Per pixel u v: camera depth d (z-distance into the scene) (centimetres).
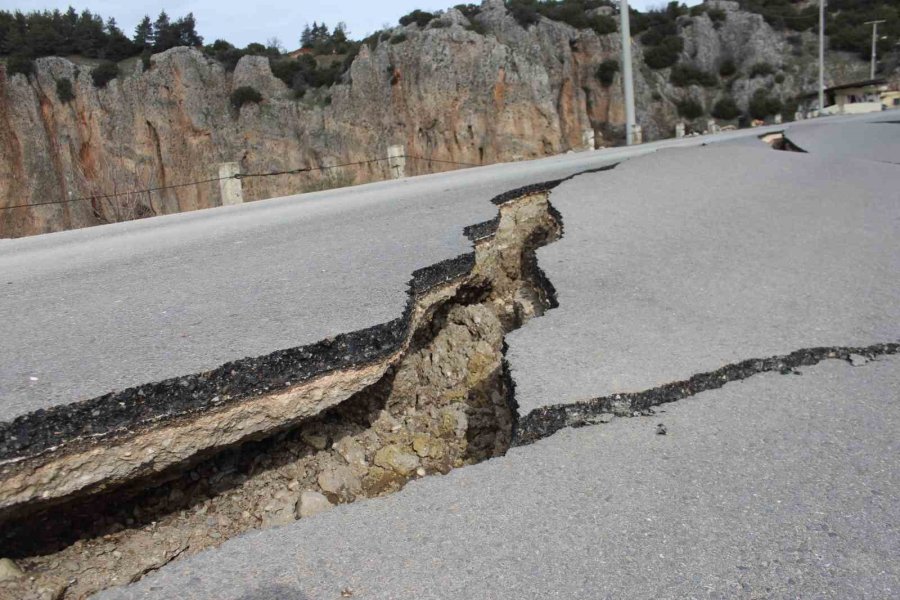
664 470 278
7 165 3869
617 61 4541
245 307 398
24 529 262
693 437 305
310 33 6575
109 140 4016
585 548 231
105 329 367
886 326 425
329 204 888
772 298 477
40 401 271
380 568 223
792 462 282
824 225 661
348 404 382
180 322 374
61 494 260
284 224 716
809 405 333
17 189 3881
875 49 5344
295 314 380
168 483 306
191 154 4053
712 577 218
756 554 228
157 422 284
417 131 3978
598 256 570
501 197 745
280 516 308
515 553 229
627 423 320
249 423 312
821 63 4288
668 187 822
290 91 4247
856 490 262
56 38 4294
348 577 219
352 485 338
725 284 506
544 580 217
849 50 5575
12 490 248
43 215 3875
